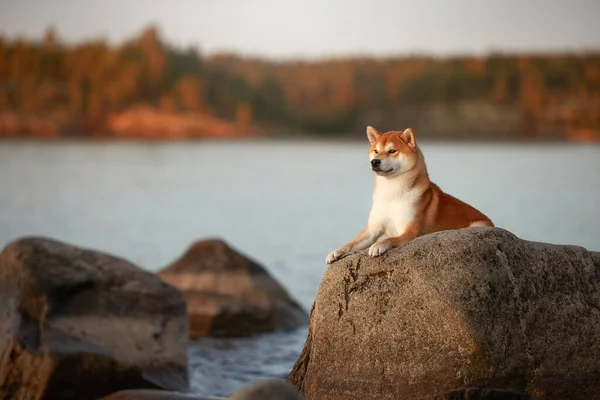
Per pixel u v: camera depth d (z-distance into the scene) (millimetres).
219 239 19281
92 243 34688
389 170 9602
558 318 8516
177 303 13062
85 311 12180
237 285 18062
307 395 9023
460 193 50219
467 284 8336
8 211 46688
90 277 12562
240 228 40188
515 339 8336
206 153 120438
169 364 12141
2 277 12453
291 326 17766
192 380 13234
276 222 42781
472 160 88875
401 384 8383
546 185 56312
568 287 8664
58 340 11352
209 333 16922
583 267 8797
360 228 40094
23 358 11117
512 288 8445
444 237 8641
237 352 15617
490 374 8219
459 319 8211
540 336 8430
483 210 41156
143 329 12367
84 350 11195
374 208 9906
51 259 12555
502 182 58812
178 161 99375
